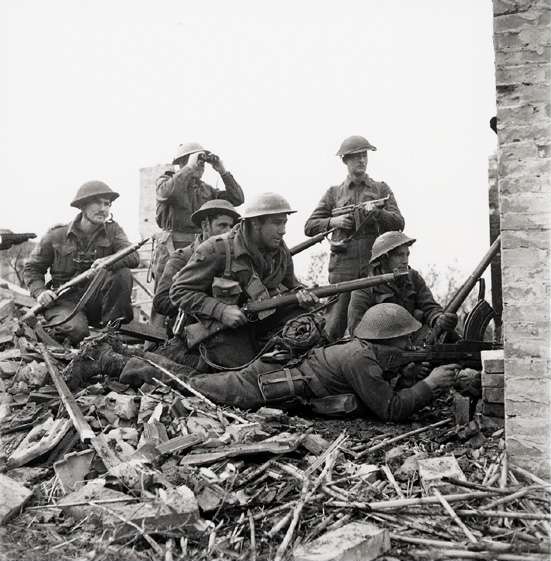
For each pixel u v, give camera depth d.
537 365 4.81
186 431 5.59
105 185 8.36
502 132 4.85
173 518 4.42
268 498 4.71
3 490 4.89
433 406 6.31
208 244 6.75
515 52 4.83
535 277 4.80
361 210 8.44
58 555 4.25
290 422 5.93
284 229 6.78
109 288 8.03
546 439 4.79
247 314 6.61
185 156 9.30
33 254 8.38
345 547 4.00
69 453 5.42
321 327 6.48
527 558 3.95
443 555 4.07
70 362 6.75
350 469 5.08
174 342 7.04
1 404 6.44
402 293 7.12
